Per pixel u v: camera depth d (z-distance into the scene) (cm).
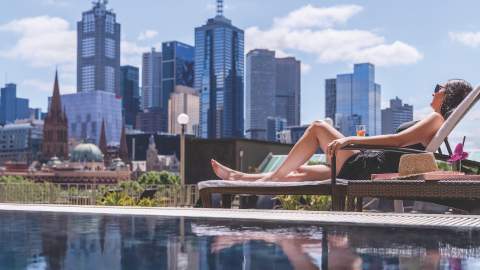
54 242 365
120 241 368
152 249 333
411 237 375
